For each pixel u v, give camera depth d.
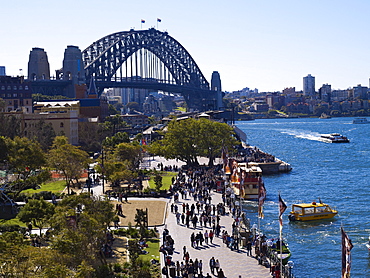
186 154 156.38
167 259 64.06
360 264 77.00
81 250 52.91
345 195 132.50
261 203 74.75
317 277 70.75
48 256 45.38
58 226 59.56
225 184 117.19
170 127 162.00
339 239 88.38
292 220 100.38
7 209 94.69
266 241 75.19
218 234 81.12
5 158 104.75
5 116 177.25
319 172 180.62
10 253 44.66
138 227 82.69
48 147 172.62
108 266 59.09
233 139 163.00
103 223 66.06
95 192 115.06
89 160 129.25
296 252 81.69
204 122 159.00
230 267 65.44
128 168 140.88
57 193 109.69
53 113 199.50
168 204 103.81
